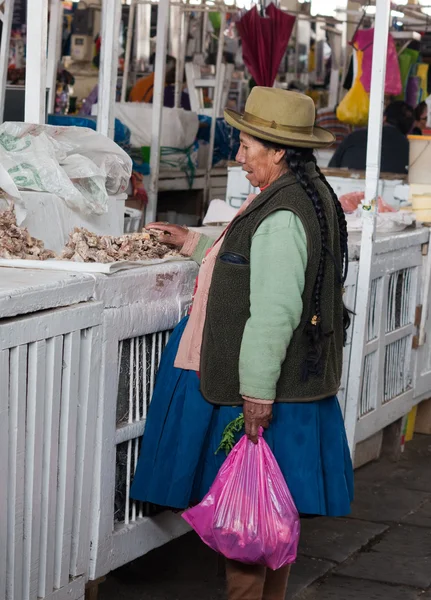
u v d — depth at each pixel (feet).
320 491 7.92
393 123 25.86
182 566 10.82
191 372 8.29
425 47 29.63
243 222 7.79
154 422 8.54
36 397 7.14
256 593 8.20
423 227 15.06
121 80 29.55
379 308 13.53
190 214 24.61
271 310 7.46
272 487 7.76
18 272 7.72
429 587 10.69
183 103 28.14
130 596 9.99
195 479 8.38
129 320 8.33
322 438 8.14
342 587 10.58
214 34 30.71
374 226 12.56
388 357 14.37
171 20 29.63
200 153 24.41
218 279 7.89
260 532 7.71
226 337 7.92
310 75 34.50
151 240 9.34
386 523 12.59
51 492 7.55
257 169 8.07
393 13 26.32
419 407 16.71
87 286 7.71
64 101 26.27
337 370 8.34
